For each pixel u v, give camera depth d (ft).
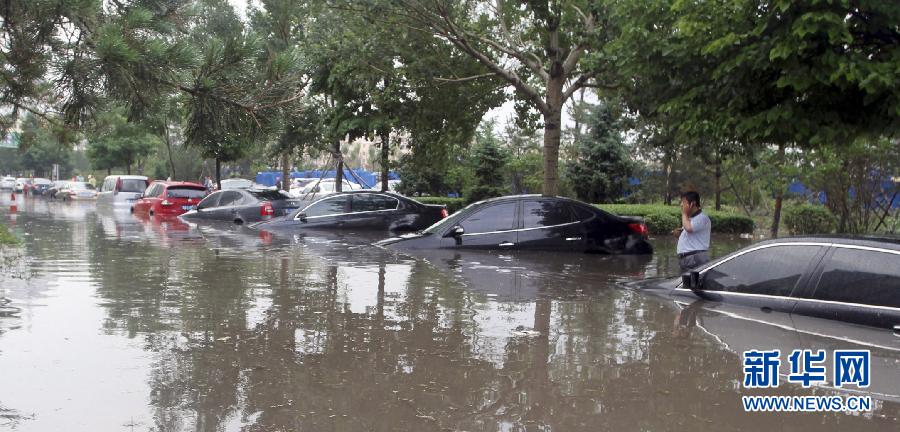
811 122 28.89
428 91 60.64
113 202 100.94
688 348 18.66
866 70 26.02
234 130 19.45
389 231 55.42
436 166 72.23
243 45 19.02
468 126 66.69
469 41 58.80
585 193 101.30
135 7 17.90
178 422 13.57
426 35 55.31
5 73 18.34
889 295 18.62
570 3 54.85
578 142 119.24
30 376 16.31
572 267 35.88
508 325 21.72
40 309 23.88
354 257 38.81
